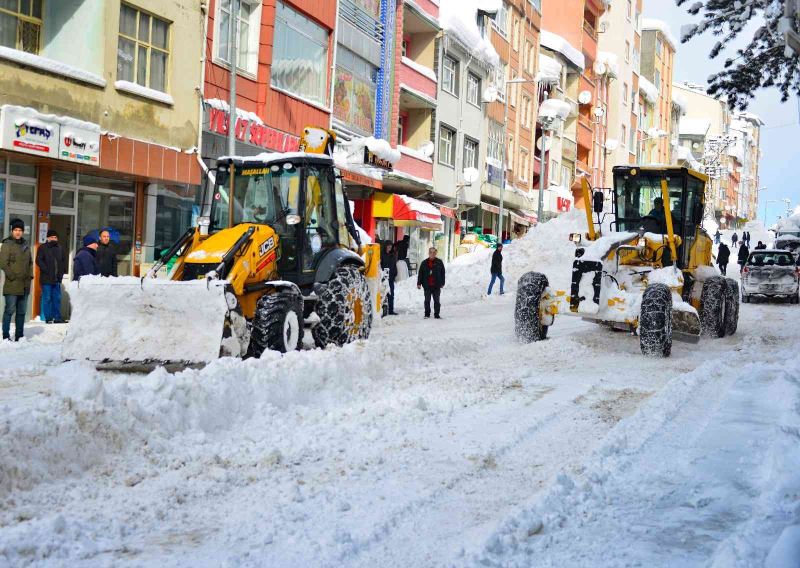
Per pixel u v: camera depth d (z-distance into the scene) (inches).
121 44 723.4
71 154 647.8
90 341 420.5
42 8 695.1
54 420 247.1
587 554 187.2
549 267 1378.0
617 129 2856.8
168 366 418.3
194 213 847.7
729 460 265.6
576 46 2423.7
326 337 507.8
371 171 1131.9
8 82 612.7
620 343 584.1
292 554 186.7
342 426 308.5
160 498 223.1
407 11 1370.6
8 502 214.2
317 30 1047.0
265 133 911.7
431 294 832.9
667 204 620.7
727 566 171.0
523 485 244.8
